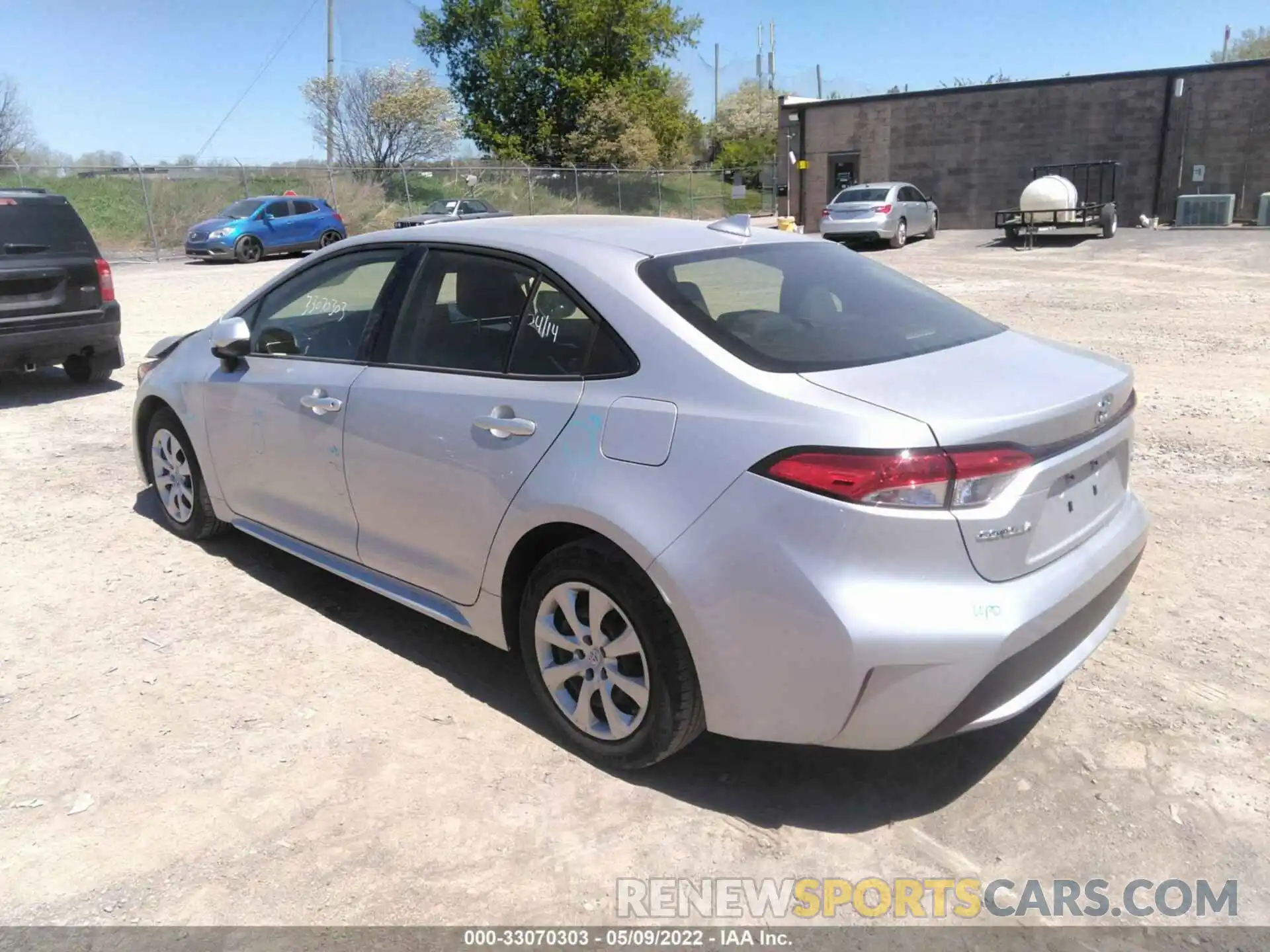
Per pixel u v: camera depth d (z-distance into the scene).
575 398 2.99
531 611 3.14
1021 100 29.30
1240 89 26.42
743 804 2.91
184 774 3.05
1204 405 7.27
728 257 3.34
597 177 39.50
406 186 35.06
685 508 2.67
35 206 8.04
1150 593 4.18
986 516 2.46
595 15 44.28
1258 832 2.73
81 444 6.91
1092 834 2.75
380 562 3.73
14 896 2.54
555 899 2.53
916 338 3.10
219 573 4.60
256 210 25.23
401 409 3.48
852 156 32.56
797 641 2.53
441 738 3.24
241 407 4.25
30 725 3.32
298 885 2.58
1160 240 22.45
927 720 2.50
